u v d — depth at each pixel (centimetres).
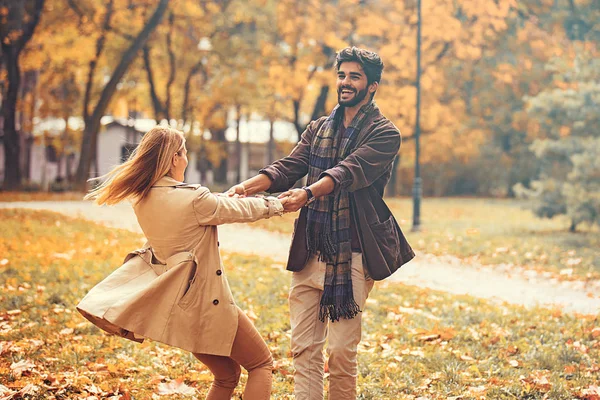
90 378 488
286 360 553
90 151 3262
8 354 536
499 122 4312
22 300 743
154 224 352
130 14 3338
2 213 1772
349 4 2994
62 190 3366
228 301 355
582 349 605
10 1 3350
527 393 490
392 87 3023
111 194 355
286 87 3092
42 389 458
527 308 838
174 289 345
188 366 531
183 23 3438
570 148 1622
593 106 1614
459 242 1510
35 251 1145
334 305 384
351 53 397
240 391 472
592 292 997
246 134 5712
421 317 735
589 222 1608
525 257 1295
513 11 3591
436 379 523
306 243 394
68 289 809
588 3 3359
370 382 511
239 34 3491
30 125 3738
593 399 477
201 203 350
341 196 392
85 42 3331
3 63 3753
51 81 3797
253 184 405
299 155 425
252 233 1792
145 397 457
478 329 682
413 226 1838
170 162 359
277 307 764
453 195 5022
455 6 3142
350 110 409
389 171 408
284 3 3028
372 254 390
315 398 392
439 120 3594
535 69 3862
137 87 3944
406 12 2991
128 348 574
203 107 3650
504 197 4759
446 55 3422
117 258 1113
